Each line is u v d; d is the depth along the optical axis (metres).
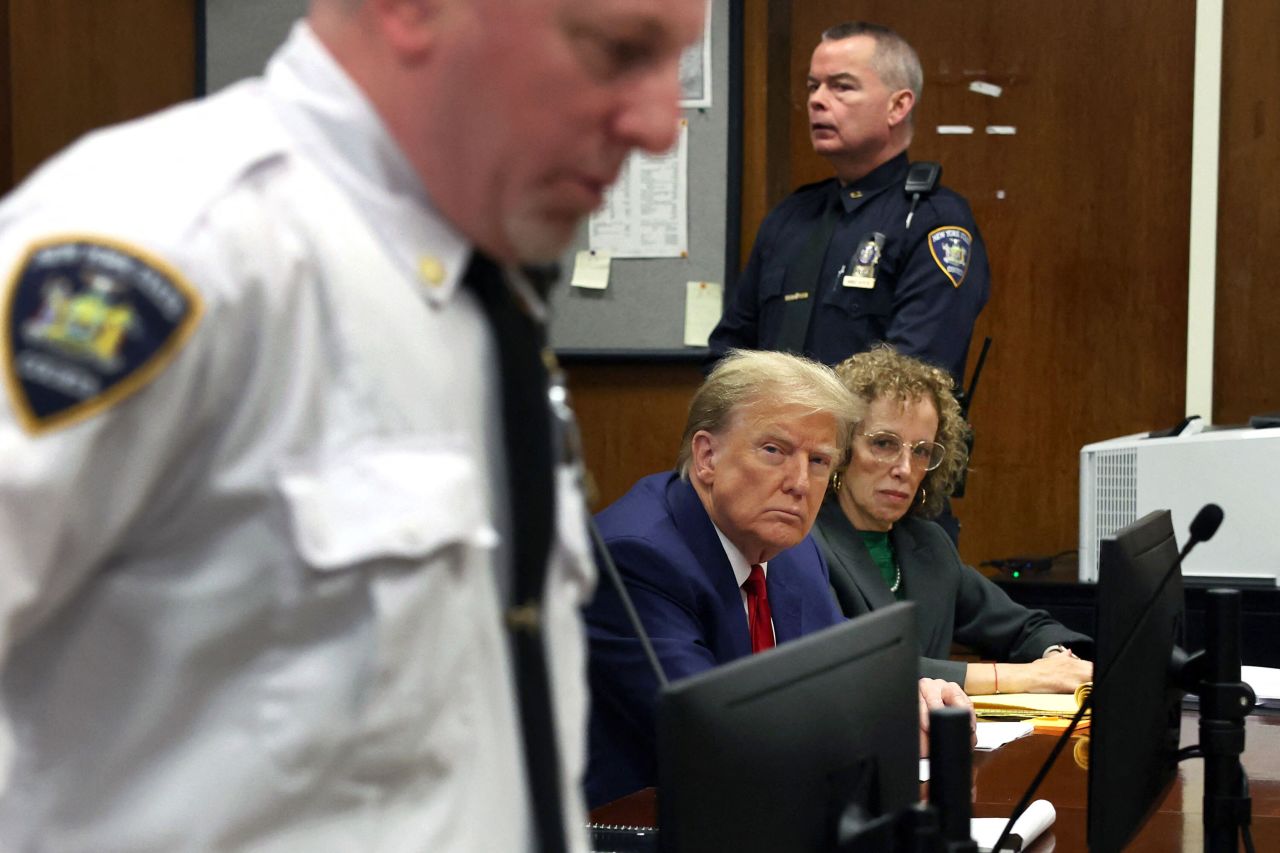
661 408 4.11
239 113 0.83
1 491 0.69
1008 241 4.59
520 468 0.89
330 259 0.81
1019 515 4.63
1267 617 3.03
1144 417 4.55
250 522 0.78
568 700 0.97
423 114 0.83
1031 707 2.43
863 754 1.12
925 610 2.77
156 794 0.78
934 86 4.59
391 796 0.81
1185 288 4.52
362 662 0.79
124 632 0.77
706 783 0.99
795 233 3.61
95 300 0.72
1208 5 4.45
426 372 0.83
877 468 2.68
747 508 2.12
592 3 0.80
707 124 4.03
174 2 4.11
